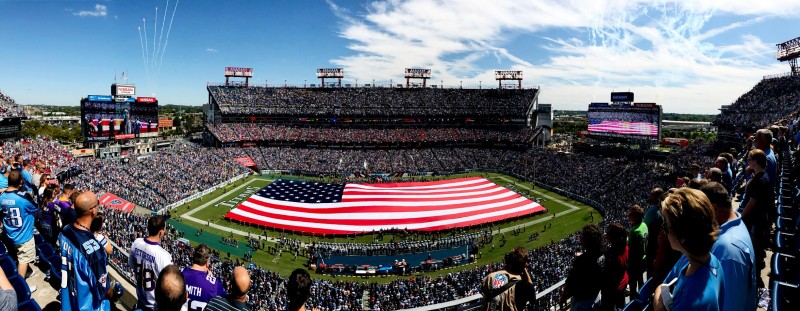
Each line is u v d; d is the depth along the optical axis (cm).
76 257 698
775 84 7912
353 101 12488
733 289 451
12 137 6894
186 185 7431
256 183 8544
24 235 942
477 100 12662
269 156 10525
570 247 4534
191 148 10481
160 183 7194
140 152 9625
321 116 12119
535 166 9612
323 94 12638
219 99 11731
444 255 4975
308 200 7056
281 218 6141
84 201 710
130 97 8694
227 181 8425
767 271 968
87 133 7962
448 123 12450
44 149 6969
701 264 421
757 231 772
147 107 9069
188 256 3962
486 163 10625
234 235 5447
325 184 8412
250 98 12088
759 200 756
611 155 9150
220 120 11906
